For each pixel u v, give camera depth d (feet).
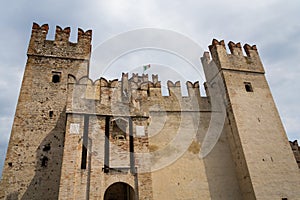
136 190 59.31
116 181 59.36
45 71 82.89
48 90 79.30
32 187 63.82
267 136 80.53
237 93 87.76
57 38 91.30
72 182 55.83
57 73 84.17
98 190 56.49
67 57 88.07
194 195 71.31
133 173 61.57
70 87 68.59
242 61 97.66
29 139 70.08
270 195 69.46
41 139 70.85
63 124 74.49
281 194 70.33
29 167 66.18
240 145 77.25
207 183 74.18
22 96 76.18
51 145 70.54
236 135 79.92
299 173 75.46
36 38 88.89
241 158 76.33
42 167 66.95
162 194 69.26
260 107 86.84
